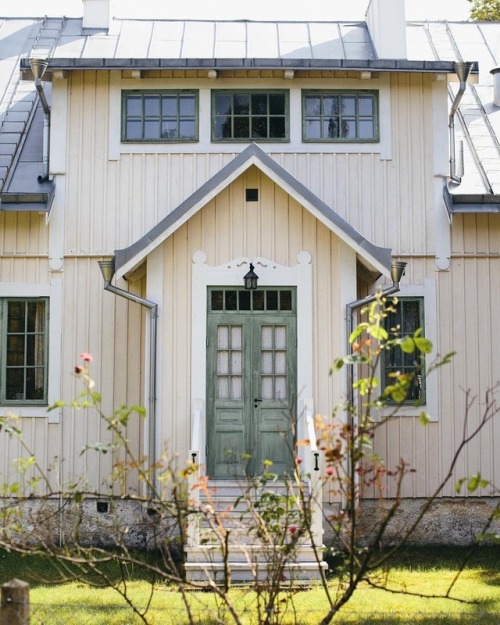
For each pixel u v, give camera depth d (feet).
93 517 43.55
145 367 42.04
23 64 44.88
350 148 45.96
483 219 45.88
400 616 29.35
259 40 52.29
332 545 39.55
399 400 21.07
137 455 44.06
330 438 22.25
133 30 53.98
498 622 28.55
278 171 40.34
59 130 45.85
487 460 44.55
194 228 41.78
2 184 45.03
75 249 45.29
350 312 41.09
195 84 46.03
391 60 45.19
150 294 41.47
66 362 44.70
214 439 41.19
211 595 32.63
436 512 44.11
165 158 45.78
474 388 44.91
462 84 44.86
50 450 44.11
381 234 45.57
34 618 29.01
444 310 45.29
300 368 41.09
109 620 28.84
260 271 41.52
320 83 46.21
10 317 45.24
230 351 41.65
